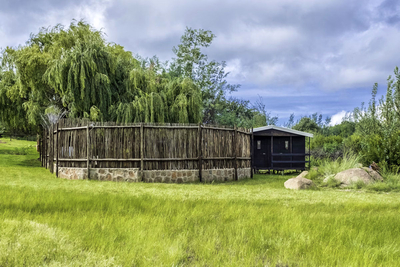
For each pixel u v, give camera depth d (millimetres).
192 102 22953
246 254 4273
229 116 42188
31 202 7543
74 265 3686
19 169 21578
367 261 4008
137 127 15578
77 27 22984
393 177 14117
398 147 16672
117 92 21922
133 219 5961
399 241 5055
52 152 19766
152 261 3938
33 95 24266
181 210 7043
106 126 15789
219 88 43125
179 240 4707
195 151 16172
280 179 18141
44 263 3699
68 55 19734
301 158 23516
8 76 25172
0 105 25328
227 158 17375
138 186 13047
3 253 3875
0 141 43844
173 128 15930
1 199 7852
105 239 4637
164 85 23703
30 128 28266
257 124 44469
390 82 19016
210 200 9016
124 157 15586
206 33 41094
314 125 46844
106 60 21047
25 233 4719
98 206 7461
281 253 4328
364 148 18406
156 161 15602
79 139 16438
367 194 11445
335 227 5746
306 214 6941
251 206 7855
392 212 7609
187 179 15898
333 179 14148
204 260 4062
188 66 41219
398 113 18750
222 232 5449
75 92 19703
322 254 4266
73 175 16375
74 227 5293
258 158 23641
